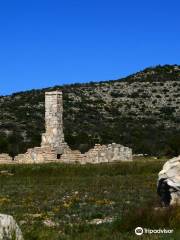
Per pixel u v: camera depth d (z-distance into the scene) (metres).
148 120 147.50
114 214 34.41
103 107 156.50
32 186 54.06
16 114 142.12
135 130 136.38
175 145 105.44
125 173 65.25
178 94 170.62
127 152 80.94
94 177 61.59
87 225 29.97
